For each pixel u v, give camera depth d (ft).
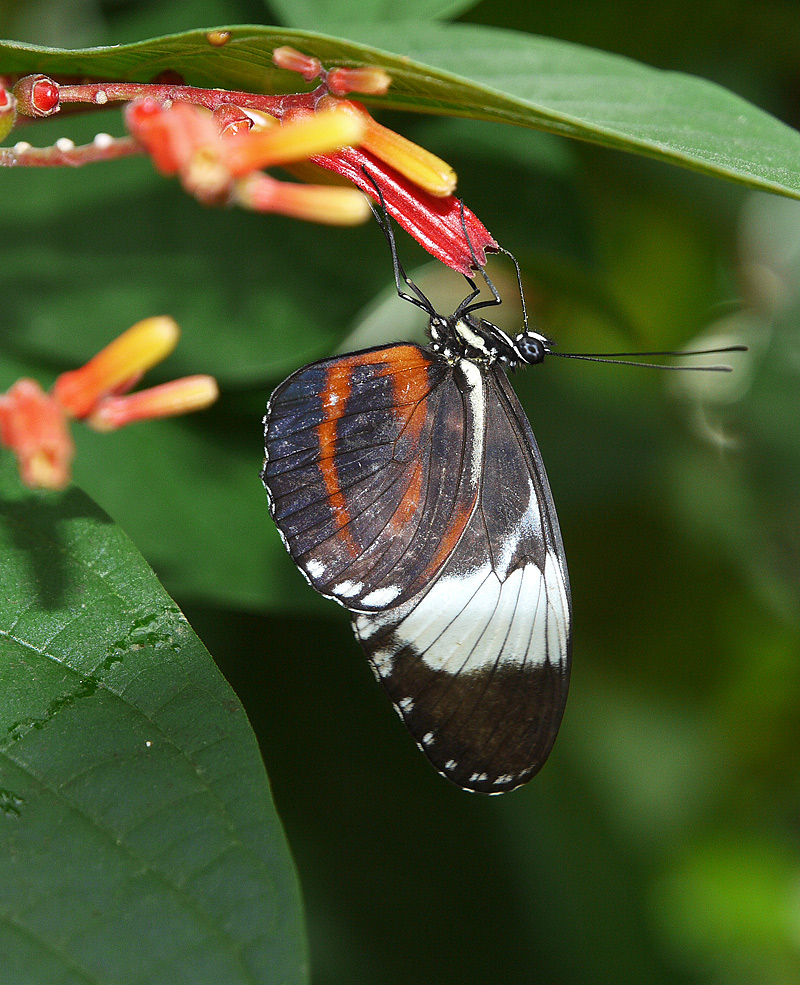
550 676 1.73
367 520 1.71
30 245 1.75
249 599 1.73
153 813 1.60
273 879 1.59
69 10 1.88
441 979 1.83
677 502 1.99
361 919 1.83
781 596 2.01
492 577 1.73
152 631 1.63
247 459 1.75
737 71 1.90
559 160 1.78
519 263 1.81
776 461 2.01
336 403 1.71
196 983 1.58
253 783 1.60
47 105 1.63
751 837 2.03
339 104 1.63
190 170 1.58
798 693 2.02
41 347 1.74
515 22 1.84
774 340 2.02
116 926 1.58
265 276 1.75
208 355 1.74
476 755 1.73
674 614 2.01
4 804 1.60
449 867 1.84
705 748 2.03
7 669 1.62
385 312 1.95
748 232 2.00
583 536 1.99
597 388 1.91
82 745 1.61
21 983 1.57
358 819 1.84
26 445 1.58
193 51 1.63
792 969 2.01
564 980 1.85
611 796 2.01
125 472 1.74
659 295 2.00
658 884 2.02
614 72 1.69
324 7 1.73
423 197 1.65
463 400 1.73
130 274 1.75
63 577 1.63
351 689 1.84
